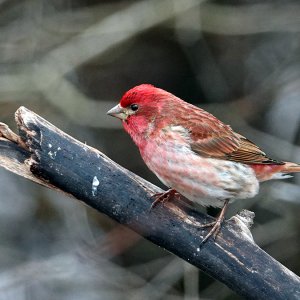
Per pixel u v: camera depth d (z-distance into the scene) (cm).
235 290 848
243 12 1573
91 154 847
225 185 946
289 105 1628
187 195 952
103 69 1702
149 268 1489
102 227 1571
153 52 1716
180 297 1420
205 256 851
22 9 1582
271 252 1455
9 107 1492
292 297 822
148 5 1536
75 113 1493
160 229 860
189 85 1727
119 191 853
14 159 841
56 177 841
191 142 941
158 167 948
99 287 1462
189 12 1528
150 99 957
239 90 1681
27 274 1396
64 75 1538
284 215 1436
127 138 1669
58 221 1581
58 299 1462
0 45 1541
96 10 1593
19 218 1595
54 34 1562
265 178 1002
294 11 1566
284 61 1619
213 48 1703
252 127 1603
